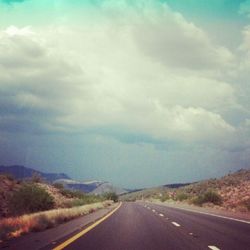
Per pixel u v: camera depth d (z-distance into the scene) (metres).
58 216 25.06
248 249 12.52
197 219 26.67
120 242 14.23
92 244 13.64
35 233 17.31
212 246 13.17
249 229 19.33
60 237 15.65
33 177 62.34
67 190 71.19
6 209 37.84
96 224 22.52
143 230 18.88
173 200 95.44
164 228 19.92
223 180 111.88
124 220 25.89
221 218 27.62
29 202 36.16
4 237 15.24
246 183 79.38
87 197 75.44
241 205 43.00
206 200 58.09
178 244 13.71
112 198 119.69
